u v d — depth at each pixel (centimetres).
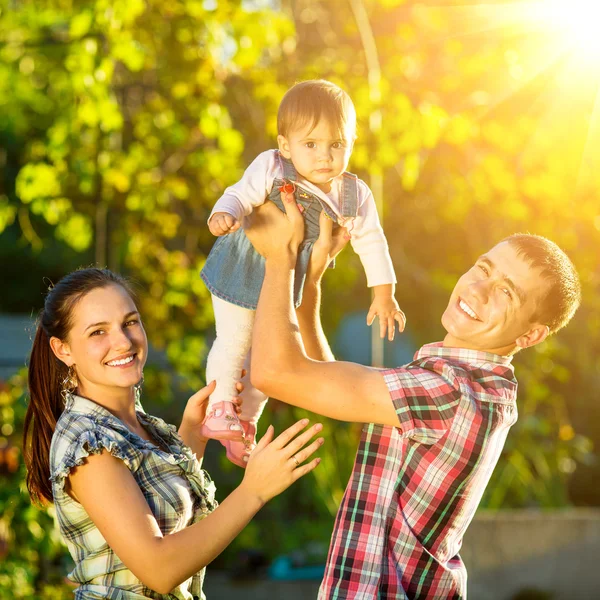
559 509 1112
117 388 325
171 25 866
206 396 352
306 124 327
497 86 900
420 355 334
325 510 1105
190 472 324
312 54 951
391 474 312
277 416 1007
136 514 293
